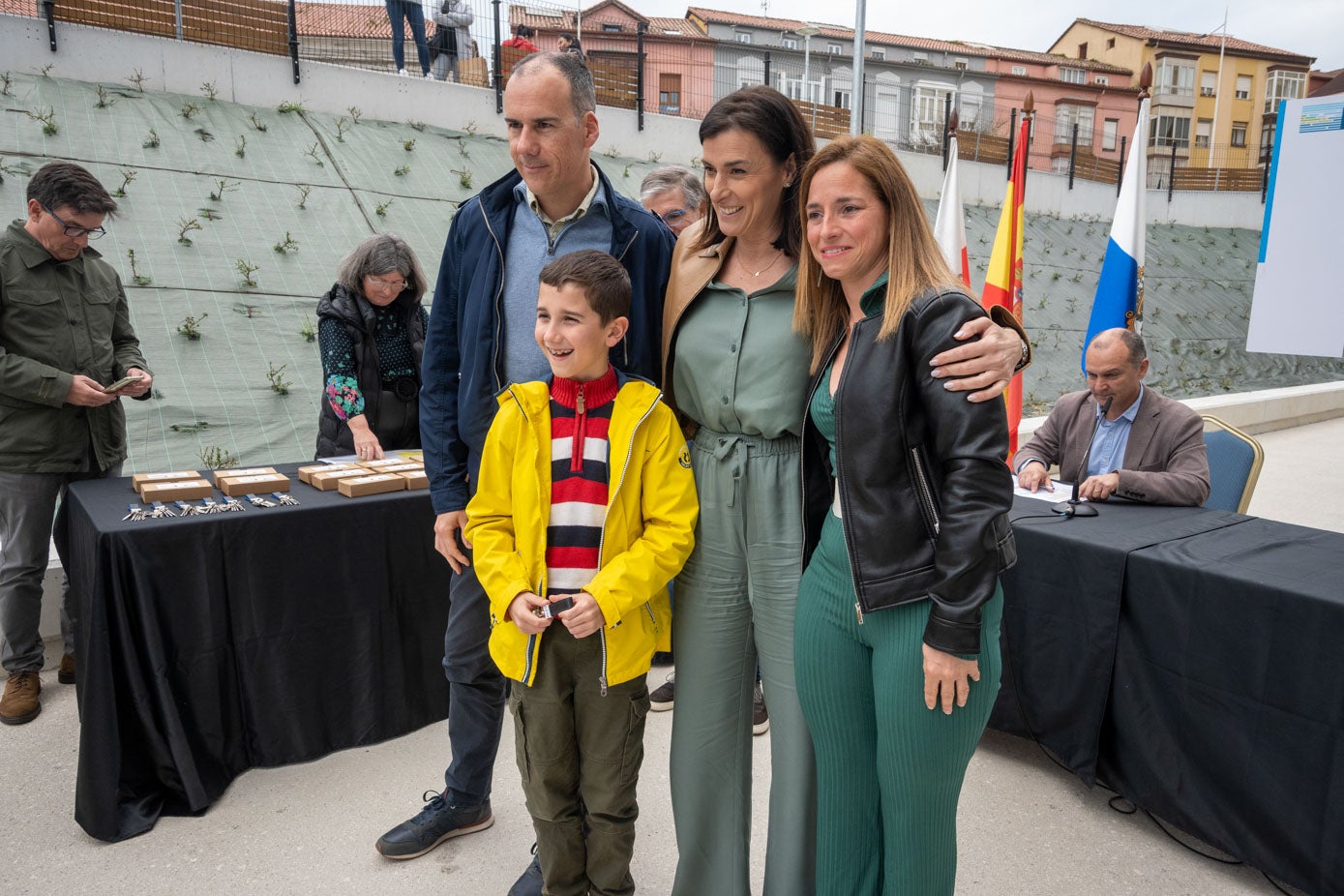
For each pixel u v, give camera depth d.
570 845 1.58
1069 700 2.20
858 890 1.43
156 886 1.81
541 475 1.48
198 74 9.11
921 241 1.22
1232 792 1.86
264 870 1.88
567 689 1.52
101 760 1.93
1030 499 2.58
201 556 2.06
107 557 1.92
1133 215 3.48
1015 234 3.63
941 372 1.14
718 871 1.62
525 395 1.50
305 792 2.21
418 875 1.87
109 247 6.83
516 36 11.37
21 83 8.01
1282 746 1.76
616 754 1.54
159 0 8.87
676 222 3.07
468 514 1.54
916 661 1.22
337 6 11.01
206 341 6.43
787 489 1.43
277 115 9.45
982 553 1.13
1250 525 2.25
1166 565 1.96
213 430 5.80
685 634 1.55
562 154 1.52
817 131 14.62
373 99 10.29
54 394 2.43
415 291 3.01
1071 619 2.18
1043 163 18.75
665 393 1.58
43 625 2.79
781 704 1.49
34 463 2.48
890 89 17.59
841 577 1.32
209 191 7.87
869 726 1.37
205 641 2.10
